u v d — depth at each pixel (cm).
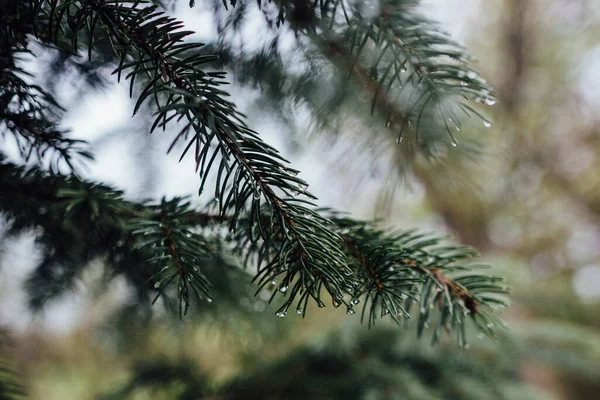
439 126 46
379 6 36
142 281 48
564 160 197
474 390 82
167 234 37
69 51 38
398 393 77
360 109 46
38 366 108
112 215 39
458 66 36
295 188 32
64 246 45
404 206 131
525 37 179
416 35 35
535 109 186
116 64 41
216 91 32
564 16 181
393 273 35
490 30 183
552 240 212
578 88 189
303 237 33
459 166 56
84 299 58
